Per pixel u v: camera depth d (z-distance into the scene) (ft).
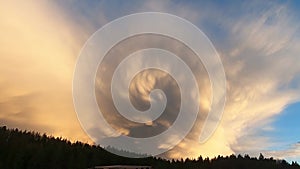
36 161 440.04
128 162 545.44
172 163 577.02
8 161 422.82
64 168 461.37
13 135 541.75
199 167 566.77
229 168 585.63
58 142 572.92
